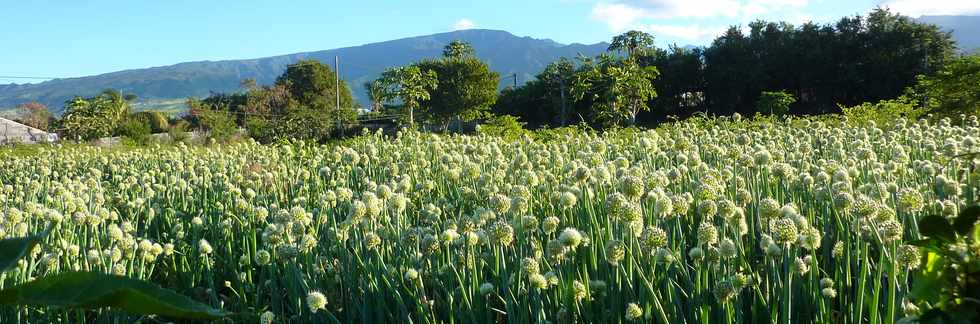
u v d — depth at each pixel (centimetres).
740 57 4581
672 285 304
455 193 583
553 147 830
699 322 307
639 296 330
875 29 4294
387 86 3362
